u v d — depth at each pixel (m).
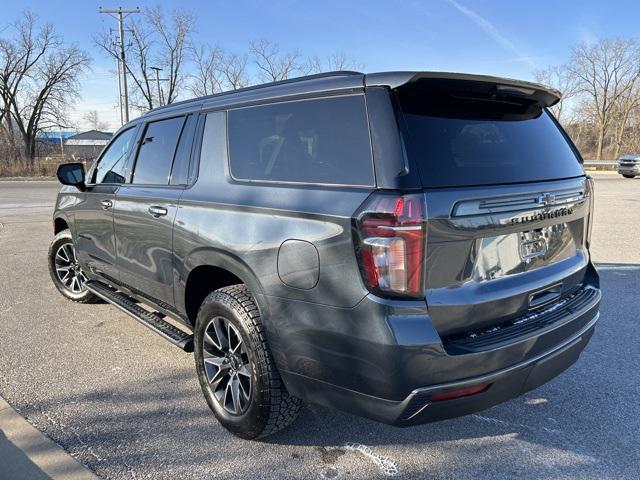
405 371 1.99
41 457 2.60
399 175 2.03
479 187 2.18
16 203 15.98
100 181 4.31
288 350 2.39
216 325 2.81
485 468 2.54
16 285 5.91
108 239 4.07
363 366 2.09
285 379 2.47
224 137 2.96
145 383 3.45
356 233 2.06
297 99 2.55
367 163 2.15
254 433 2.68
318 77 2.55
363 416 2.21
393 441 2.78
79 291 5.16
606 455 2.64
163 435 2.82
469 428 2.91
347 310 2.10
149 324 3.54
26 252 7.93
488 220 2.18
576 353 2.66
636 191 18.03
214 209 2.80
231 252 2.62
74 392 3.31
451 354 2.04
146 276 3.57
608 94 53.72
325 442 2.76
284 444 2.74
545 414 3.05
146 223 3.44
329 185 2.27
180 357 3.88
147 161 3.65
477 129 2.40
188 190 3.09
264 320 2.49
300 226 2.29
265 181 2.61
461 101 2.40
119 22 31.72
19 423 2.92
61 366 3.71
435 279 2.05
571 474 2.49
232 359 2.75
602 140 55.50
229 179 2.83
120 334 4.35
